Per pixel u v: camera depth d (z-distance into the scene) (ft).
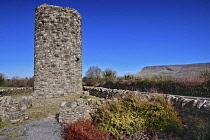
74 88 53.47
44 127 23.53
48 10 50.26
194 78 53.26
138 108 23.09
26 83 100.99
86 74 101.30
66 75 51.47
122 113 22.56
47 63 49.78
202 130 18.29
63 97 48.80
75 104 25.52
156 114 21.79
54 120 26.96
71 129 20.44
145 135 19.93
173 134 19.93
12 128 23.24
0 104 26.50
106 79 86.74
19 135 20.70
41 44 50.19
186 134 19.38
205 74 57.62
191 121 20.89
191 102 22.44
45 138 19.76
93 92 52.47
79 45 56.34
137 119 21.57
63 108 25.53
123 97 25.89
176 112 22.74
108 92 41.34
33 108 35.63
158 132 20.42
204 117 20.56
